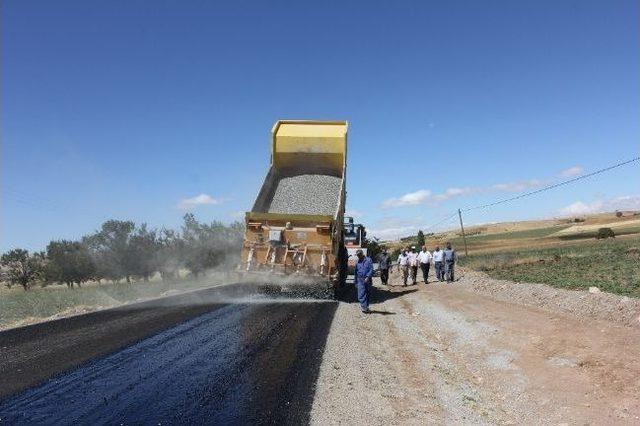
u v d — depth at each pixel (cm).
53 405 580
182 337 974
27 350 860
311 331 1050
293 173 1861
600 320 1006
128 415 548
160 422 528
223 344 910
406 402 649
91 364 764
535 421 619
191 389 642
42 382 670
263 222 1579
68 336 984
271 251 1563
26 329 1067
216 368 744
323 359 812
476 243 8888
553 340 919
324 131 1817
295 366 763
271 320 1191
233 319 1202
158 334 1005
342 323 1180
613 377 695
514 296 1483
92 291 2302
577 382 707
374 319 1301
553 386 712
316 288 1609
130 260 3397
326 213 1669
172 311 1345
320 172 1862
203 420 535
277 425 526
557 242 6981
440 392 712
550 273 2052
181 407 575
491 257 4247
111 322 1155
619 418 581
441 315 1346
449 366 879
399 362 859
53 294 2192
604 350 809
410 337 1097
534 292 1441
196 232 3434
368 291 1412
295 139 1798
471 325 1162
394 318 1346
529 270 2348
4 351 853
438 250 2316
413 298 1753
